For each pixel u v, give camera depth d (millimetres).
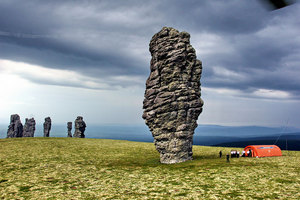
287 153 69688
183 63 59656
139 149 88312
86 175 45594
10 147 78562
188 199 29688
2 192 34344
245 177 38406
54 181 40938
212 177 39750
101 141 114625
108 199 30891
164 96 58188
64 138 117625
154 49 61781
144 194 32719
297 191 30359
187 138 58156
